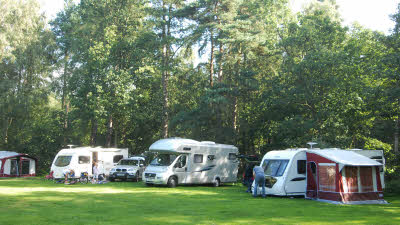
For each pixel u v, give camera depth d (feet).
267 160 56.54
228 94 91.86
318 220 32.45
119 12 113.80
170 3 107.96
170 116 107.04
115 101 101.30
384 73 63.98
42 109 130.00
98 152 86.89
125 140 137.80
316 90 83.25
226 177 76.54
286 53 99.50
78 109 113.19
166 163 69.05
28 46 119.75
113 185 71.61
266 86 98.84
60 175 78.48
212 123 92.43
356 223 31.12
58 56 135.74
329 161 48.49
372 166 49.39
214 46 100.99
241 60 103.30
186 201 45.83
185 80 107.96
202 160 72.64
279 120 90.12
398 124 79.87
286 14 110.11
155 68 108.99
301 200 49.08
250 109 100.63
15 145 121.29
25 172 101.35
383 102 66.74
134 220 31.14
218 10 98.27
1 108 115.85
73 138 126.72
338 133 80.18
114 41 108.88
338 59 79.36
